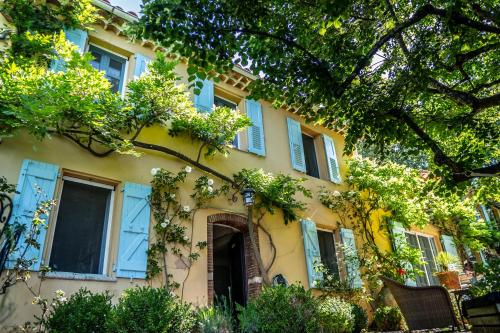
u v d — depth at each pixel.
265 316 5.02
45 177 5.54
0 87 5.12
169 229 6.50
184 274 6.41
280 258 8.00
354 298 8.27
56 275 5.16
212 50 4.46
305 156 10.57
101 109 5.87
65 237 5.70
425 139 5.62
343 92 5.11
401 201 10.22
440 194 6.60
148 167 6.83
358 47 5.84
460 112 6.96
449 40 5.57
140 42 7.77
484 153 6.47
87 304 4.38
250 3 4.53
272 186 7.95
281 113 10.05
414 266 10.27
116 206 6.31
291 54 5.25
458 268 11.28
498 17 4.50
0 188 4.91
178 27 4.24
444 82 7.11
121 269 5.75
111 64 7.52
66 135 5.89
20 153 5.52
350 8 5.11
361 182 10.29
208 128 7.46
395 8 5.82
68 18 6.60
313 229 8.84
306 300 5.34
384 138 5.75
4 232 4.78
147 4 4.21
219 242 8.77
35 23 6.16
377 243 10.18
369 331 7.98
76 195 6.07
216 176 7.72
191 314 4.81
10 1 6.06
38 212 4.92
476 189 8.00
